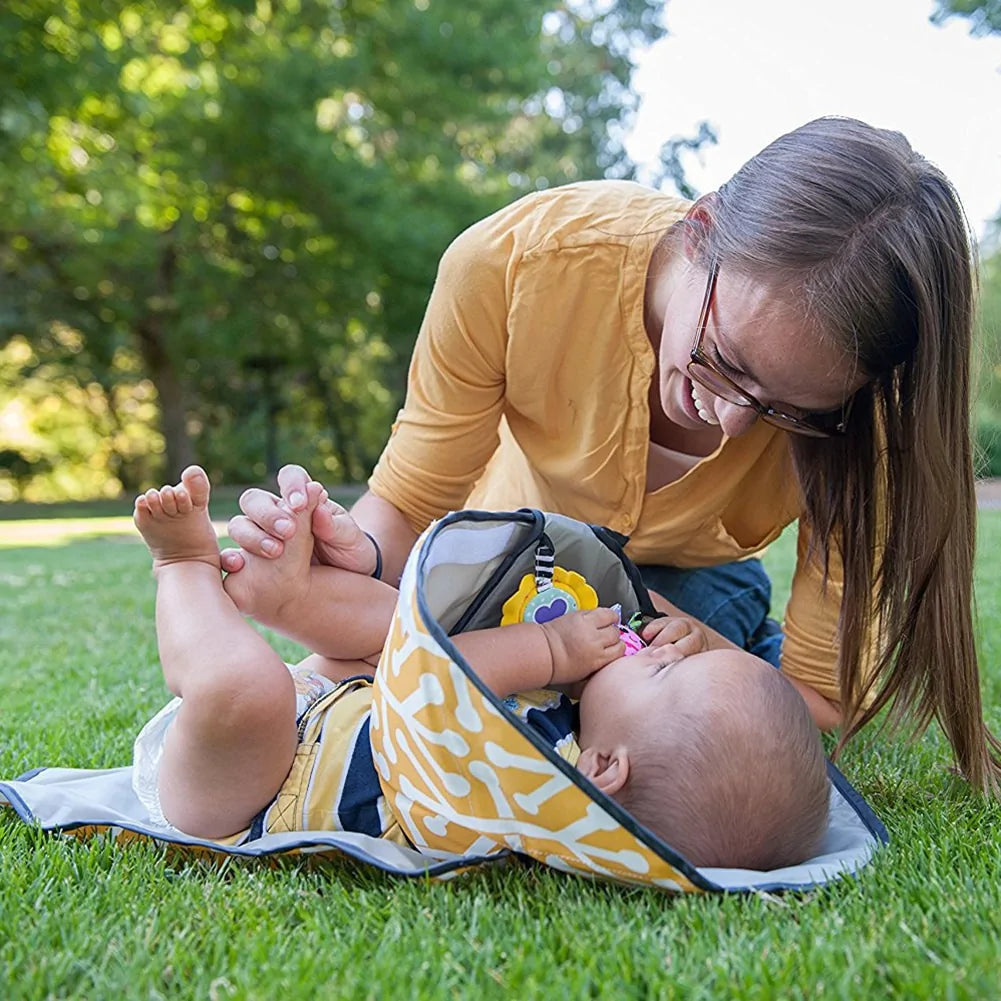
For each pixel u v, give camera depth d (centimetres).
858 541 162
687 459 188
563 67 2181
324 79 1152
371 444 2222
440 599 141
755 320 130
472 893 119
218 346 1434
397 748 125
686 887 112
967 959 97
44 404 2047
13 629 355
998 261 1125
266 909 113
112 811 144
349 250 1325
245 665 131
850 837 137
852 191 129
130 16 1071
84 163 1088
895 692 163
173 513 145
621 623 159
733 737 128
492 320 180
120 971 98
